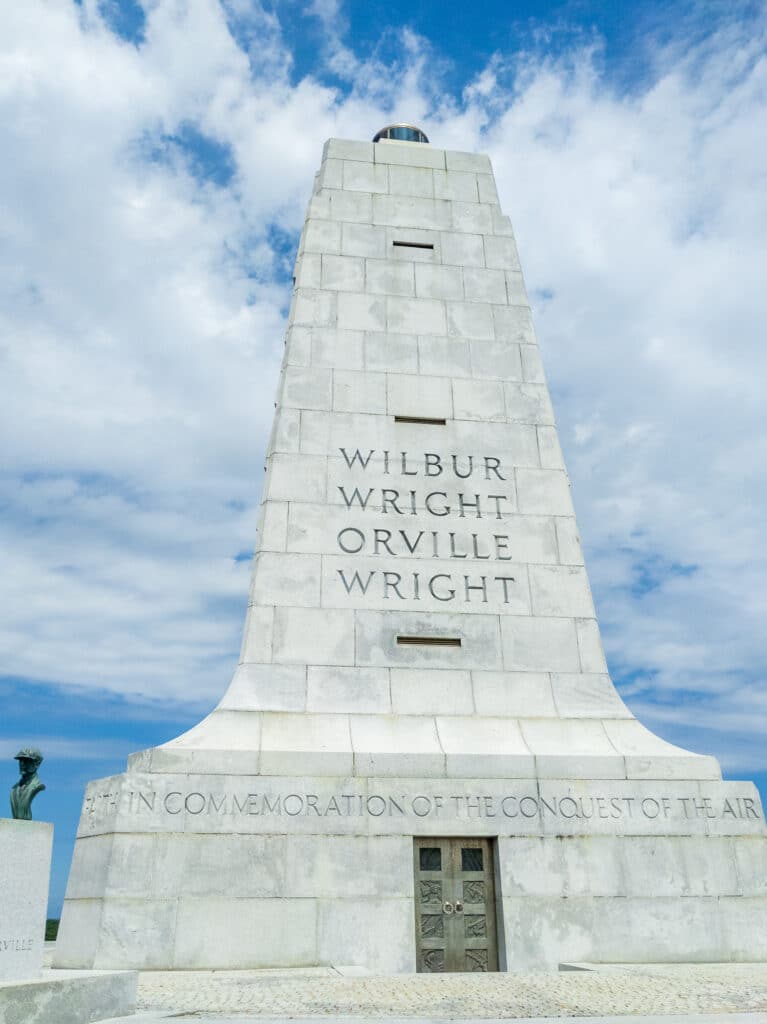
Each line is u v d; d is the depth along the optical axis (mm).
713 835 13258
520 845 12844
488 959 12406
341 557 15125
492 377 17312
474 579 15430
